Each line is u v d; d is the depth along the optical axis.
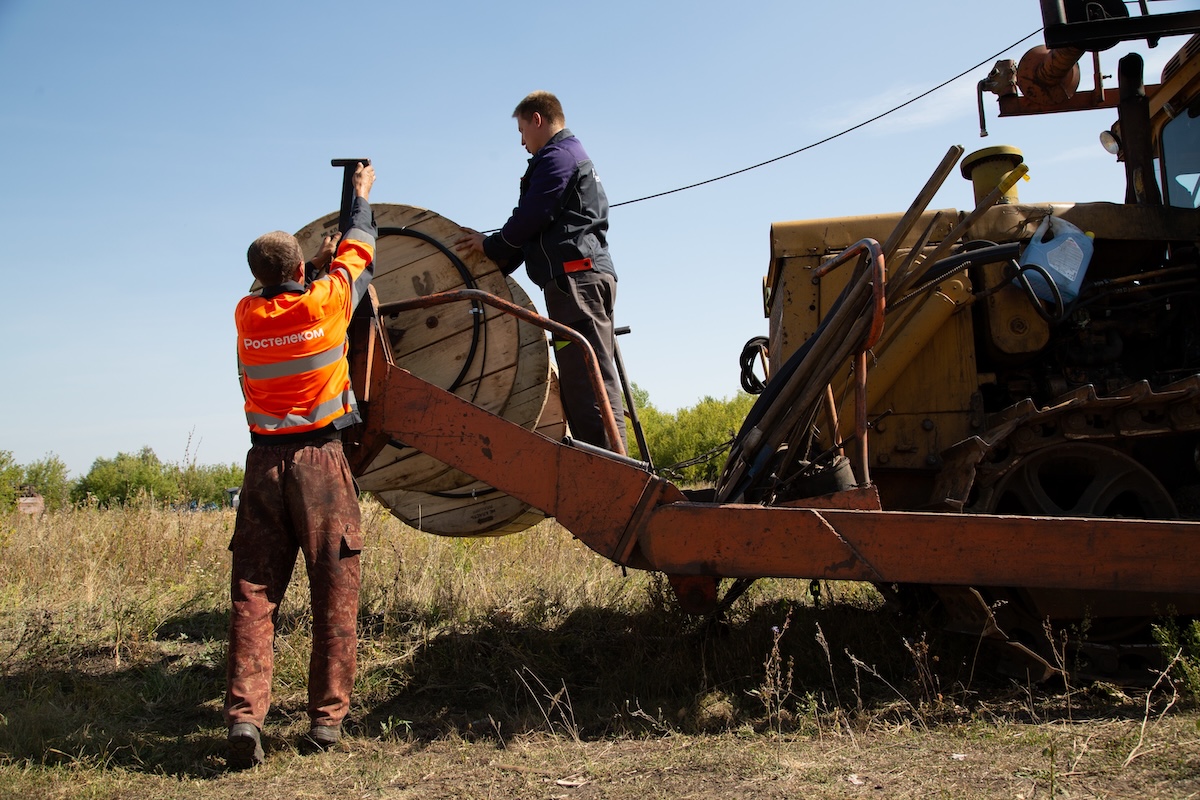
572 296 4.24
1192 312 4.59
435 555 6.40
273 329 3.53
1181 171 5.16
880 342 4.50
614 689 4.09
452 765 3.23
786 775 2.88
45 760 3.33
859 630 4.56
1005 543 3.49
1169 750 2.83
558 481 3.75
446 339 4.38
